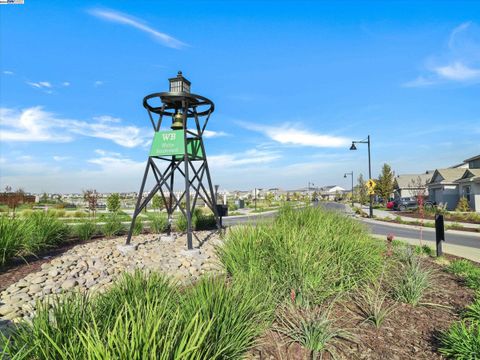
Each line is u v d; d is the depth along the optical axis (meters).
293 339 3.31
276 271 4.38
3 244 6.73
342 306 4.30
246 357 2.97
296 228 5.55
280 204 8.15
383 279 5.36
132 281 3.52
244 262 4.62
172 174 10.30
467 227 19.12
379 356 3.15
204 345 2.49
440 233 8.26
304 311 3.77
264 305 3.53
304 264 4.20
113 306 2.95
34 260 7.29
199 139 9.71
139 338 2.04
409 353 3.23
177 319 2.33
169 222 10.20
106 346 1.93
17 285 5.61
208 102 9.36
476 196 32.03
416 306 4.52
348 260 4.96
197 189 9.84
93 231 10.80
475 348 3.02
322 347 3.19
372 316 3.88
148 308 2.50
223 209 12.09
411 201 39.69
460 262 6.85
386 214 33.06
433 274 6.43
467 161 40.03
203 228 12.66
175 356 2.04
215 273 4.90
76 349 2.07
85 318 2.63
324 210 7.75
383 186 56.47
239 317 3.04
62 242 9.32
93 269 6.63
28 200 37.53
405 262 6.75
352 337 3.46
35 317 2.62
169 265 6.81
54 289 5.38
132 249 8.25
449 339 3.31
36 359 2.16
